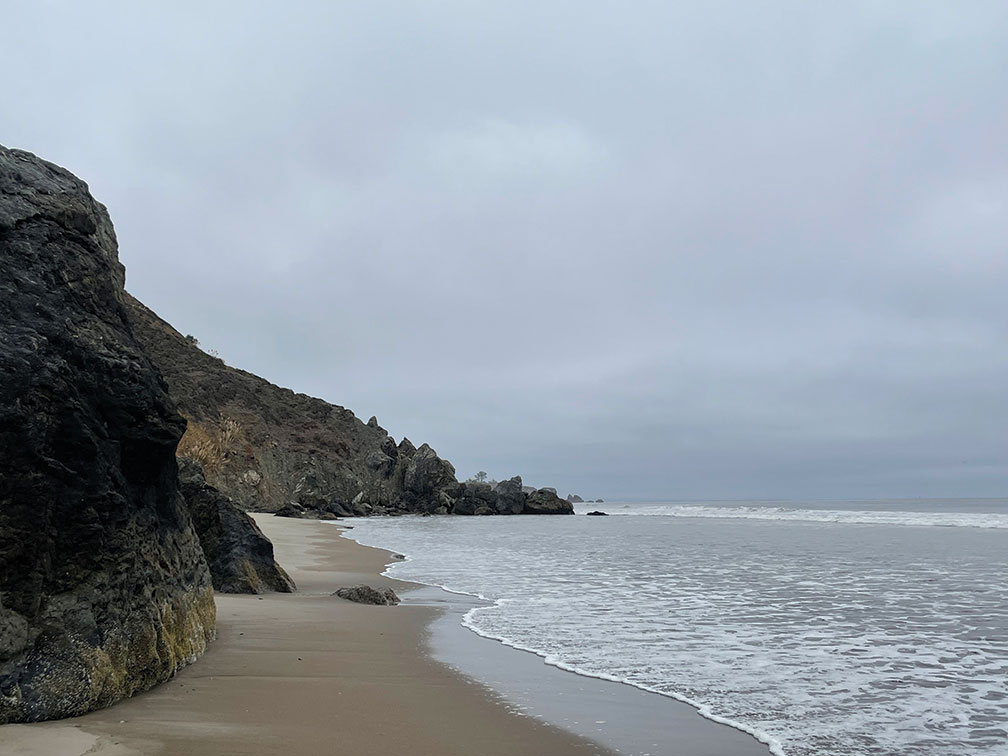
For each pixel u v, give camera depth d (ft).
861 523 164.66
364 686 24.47
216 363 248.32
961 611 41.65
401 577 58.85
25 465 18.13
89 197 25.20
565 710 22.43
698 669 27.89
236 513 47.93
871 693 24.64
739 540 107.45
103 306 22.72
